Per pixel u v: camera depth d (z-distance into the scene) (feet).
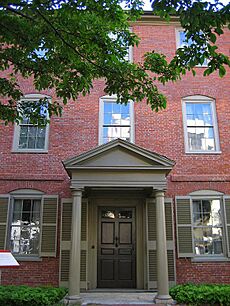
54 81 25.67
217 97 39.52
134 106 38.65
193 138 38.32
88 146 37.40
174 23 41.86
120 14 21.22
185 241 34.91
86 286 33.71
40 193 35.96
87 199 35.78
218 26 15.84
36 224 35.60
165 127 38.19
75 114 38.32
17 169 36.50
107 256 35.76
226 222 35.58
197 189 36.45
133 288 34.78
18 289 28.58
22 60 23.21
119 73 23.44
